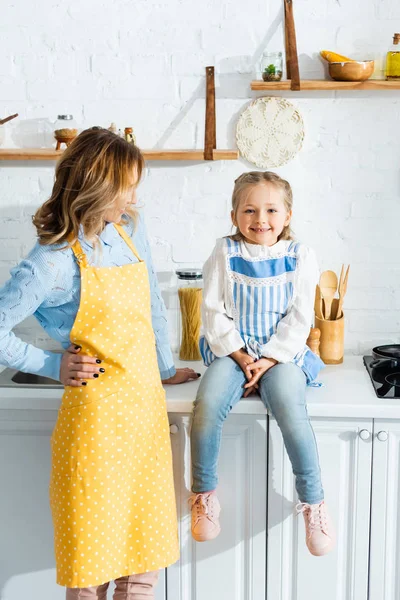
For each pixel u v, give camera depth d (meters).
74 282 1.84
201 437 2.09
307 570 2.25
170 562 2.00
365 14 2.41
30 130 2.54
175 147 2.53
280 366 2.17
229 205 2.56
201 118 2.51
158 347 2.23
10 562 2.34
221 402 2.11
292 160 2.51
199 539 2.09
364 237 2.56
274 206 2.17
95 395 1.84
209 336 2.23
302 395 2.11
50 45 2.48
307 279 2.22
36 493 2.28
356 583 2.25
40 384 2.34
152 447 1.95
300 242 2.48
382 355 2.41
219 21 2.45
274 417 2.13
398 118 2.48
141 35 2.46
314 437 2.07
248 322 2.23
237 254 2.24
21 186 2.58
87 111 2.52
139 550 1.96
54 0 2.45
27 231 2.60
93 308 1.84
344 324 2.59
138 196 2.57
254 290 2.22
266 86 2.38
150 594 2.01
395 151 2.50
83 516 1.84
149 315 1.96
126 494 1.91
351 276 2.59
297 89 2.38
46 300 1.85
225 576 2.28
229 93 2.48
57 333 1.89
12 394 2.23
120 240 1.96
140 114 2.51
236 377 2.16
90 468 1.84
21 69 2.50
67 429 1.86
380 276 2.58
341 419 2.16
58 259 1.81
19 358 1.85
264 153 2.50
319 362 2.27
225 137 2.52
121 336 1.87
